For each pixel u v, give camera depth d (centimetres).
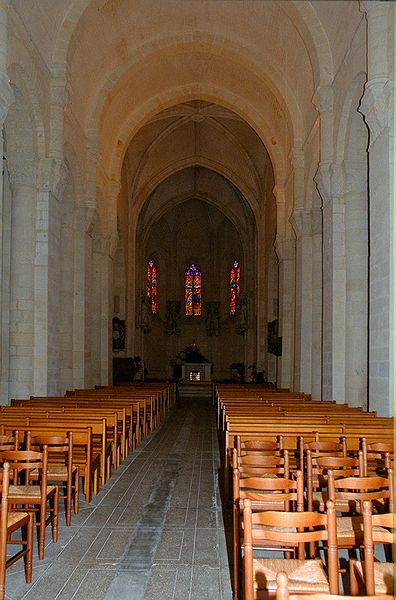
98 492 1047
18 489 758
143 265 4522
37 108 1638
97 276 2695
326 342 1783
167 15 2184
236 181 3806
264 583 481
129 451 1528
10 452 727
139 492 1052
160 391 2366
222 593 610
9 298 1700
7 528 585
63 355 2138
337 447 848
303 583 482
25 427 982
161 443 1686
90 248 2347
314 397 2095
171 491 1062
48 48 1711
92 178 2305
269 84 2353
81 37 1934
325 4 1698
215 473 1234
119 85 2389
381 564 519
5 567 580
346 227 1705
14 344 1639
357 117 1591
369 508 454
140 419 1812
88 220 2302
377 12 1255
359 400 1634
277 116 2669
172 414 2616
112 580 641
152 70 2589
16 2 1391
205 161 3794
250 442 874
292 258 2689
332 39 1742
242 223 4509
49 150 1731
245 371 4328
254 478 614
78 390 2077
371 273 1299
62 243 2144
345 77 1612
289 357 2684
